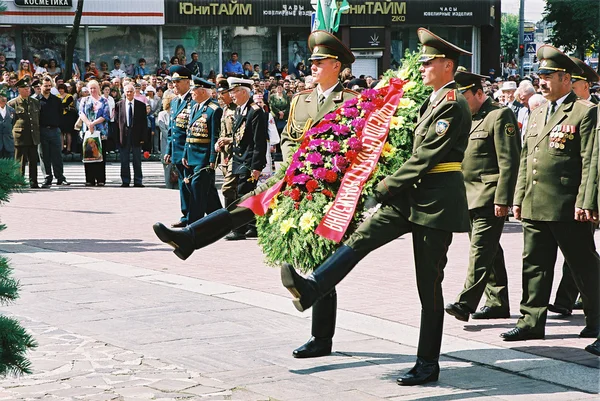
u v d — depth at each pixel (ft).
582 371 19.44
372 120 19.77
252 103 39.09
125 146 61.67
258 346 21.38
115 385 18.35
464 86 24.47
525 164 23.00
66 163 80.89
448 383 18.62
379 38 109.81
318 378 18.89
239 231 39.14
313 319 20.65
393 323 23.53
